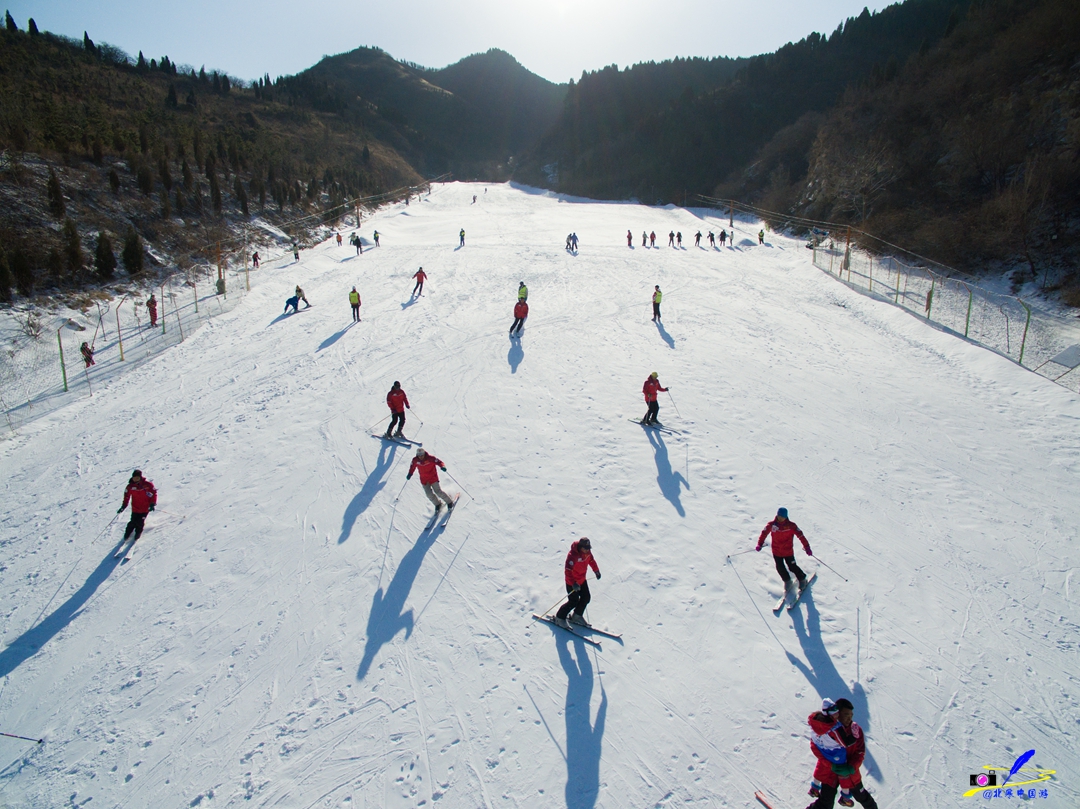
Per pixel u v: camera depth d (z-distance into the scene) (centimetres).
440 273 3034
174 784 672
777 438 1435
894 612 909
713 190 8412
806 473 1292
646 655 827
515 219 5509
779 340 2133
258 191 5091
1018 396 1720
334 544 1069
